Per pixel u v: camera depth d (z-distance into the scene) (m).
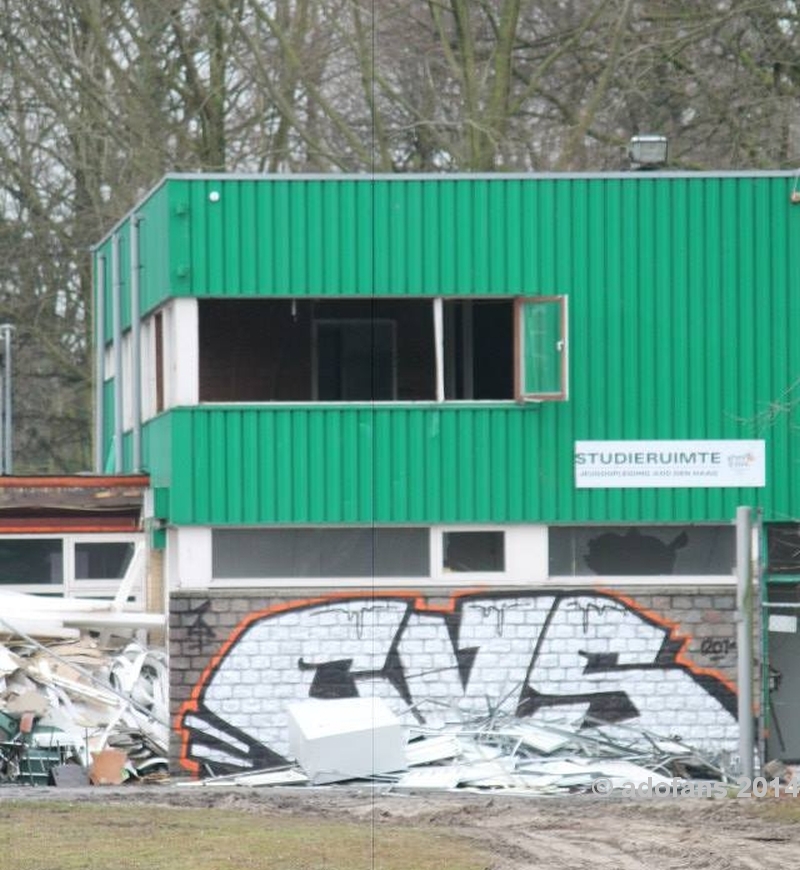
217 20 142.00
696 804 75.50
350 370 103.50
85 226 151.75
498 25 134.62
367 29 138.50
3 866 58.41
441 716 89.69
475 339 101.44
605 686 90.31
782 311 93.12
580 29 129.88
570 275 92.25
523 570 91.44
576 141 128.25
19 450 168.50
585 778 83.19
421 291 91.69
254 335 103.50
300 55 139.38
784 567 92.44
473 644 90.25
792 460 92.75
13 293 157.00
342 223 91.50
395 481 91.12
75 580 100.44
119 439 109.50
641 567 92.69
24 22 146.88
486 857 61.50
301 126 134.62
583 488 91.81
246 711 89.38
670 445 92.19
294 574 91.19
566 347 90.75
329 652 89.81
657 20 131.00
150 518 96.75
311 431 90.94
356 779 83.69
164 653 94.00
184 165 143.62
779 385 93.00
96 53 143.88
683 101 136.62
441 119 143.25
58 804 75.00
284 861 59.50
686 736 90.19
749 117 132.38
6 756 86.50
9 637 93.75
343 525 91.00
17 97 149.50
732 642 90.69
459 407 91.44
